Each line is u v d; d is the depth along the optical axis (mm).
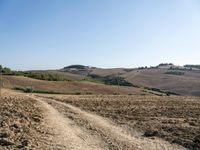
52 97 60750
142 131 25656
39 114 31656
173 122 29688
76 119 30484
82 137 21984
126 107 43844
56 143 19516
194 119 32031
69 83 112250
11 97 52625
